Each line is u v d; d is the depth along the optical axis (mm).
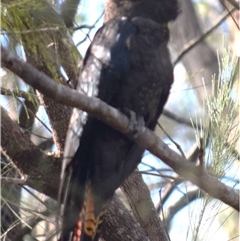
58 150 9203
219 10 14562
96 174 8430
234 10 11117
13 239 9727
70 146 8031
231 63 8195
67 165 7957
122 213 9773
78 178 8148
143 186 10008
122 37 8539
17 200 8398
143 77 8578
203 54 12602
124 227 9742
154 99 8789
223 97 8047
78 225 7914
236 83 8648
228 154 8031
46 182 9062
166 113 12898
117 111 7285
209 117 8102
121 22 8703
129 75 8531
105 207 8336
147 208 9969
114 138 8445
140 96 8625
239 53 9461
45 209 9258
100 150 8445
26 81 6363
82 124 8031
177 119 12867
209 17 14539
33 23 7195
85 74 8438
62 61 8141
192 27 12781
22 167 9031
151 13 9000
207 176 7660
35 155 9039
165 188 12805
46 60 7496
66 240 7762
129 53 8516
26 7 6980
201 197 8133
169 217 11984
